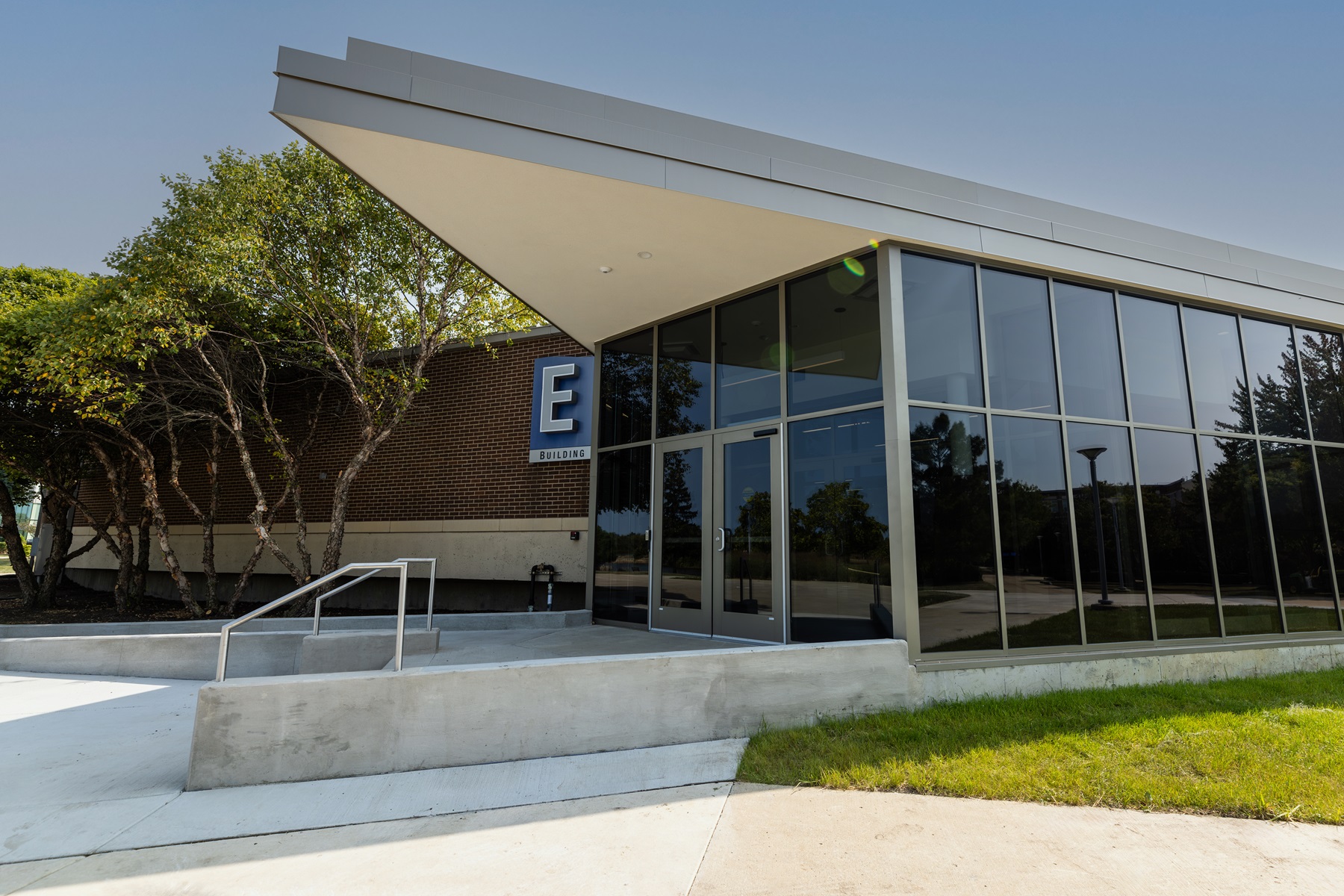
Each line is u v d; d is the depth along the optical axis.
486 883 3.27
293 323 11.95
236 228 10.27
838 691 5.91
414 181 6.02
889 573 6.59
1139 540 7.71
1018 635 6.87
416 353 13.68
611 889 3.21
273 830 3.88
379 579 13.86
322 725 4.69
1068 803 4.18
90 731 5.95
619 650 7.47
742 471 8.27
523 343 13.27
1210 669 7.74
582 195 6.21
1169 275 8.41
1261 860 3.45
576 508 12.26
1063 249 7.76
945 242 7.09
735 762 4.95
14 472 15.10
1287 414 9.16
